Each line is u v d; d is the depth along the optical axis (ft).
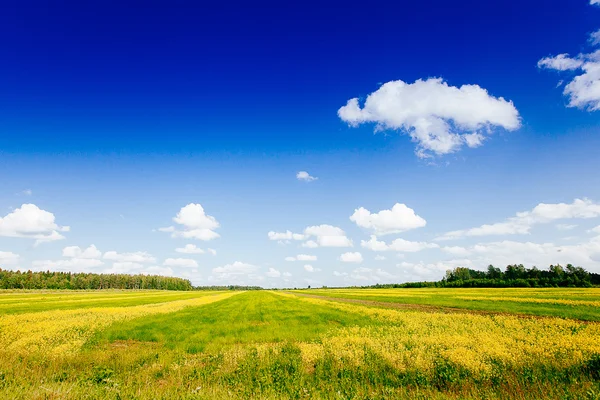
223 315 109.60
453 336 57.72
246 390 31.30
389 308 132.87
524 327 70.95
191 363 42.14
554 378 33.96
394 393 30.27
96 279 574.56
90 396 27.84
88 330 70.69
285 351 47.09
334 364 40.14
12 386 28.91
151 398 28.04
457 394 31.24
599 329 65.77
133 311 119.65
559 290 252.42
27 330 66.69
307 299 221.05
